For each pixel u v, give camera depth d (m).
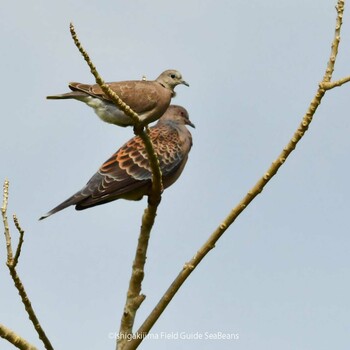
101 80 8.08
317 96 8.45
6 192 8.32
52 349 8.48
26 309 8.21
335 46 8.44
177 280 9.03
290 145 8.65
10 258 8.06
